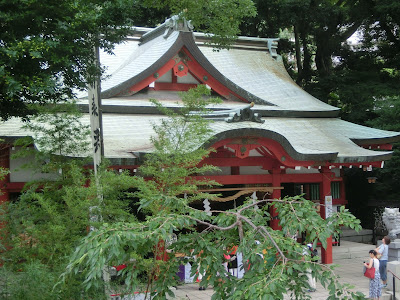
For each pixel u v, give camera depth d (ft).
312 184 77.92
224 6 47.83
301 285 21.61
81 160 39.22
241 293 18.25
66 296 27.30
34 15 28.81
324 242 20.76
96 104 38.32
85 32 32.42
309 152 57.16
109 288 33.06
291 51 115.96
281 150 55.36
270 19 97.25
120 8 32.30
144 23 98.37
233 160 57.77
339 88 96.43
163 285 22.81
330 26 99.35
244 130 51.60
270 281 17.75
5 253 30.50
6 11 28.84
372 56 103.09
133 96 63.41
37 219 33.53
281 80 84.99
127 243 19.31
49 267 29.07
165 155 37.24
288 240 20.80
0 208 31.89
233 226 21.65
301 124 71.97
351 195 92.07
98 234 19.30
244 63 86.79
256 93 78.95
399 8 88.33
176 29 63.98
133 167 47.14
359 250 70.85
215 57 85.40
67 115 43.04
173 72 65.46
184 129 43.37
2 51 27.55
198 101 42.24
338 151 62.03
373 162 62.08
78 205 31.60
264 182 59.77
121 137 53.83
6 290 24.56
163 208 24.64
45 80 28.84
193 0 47.34
